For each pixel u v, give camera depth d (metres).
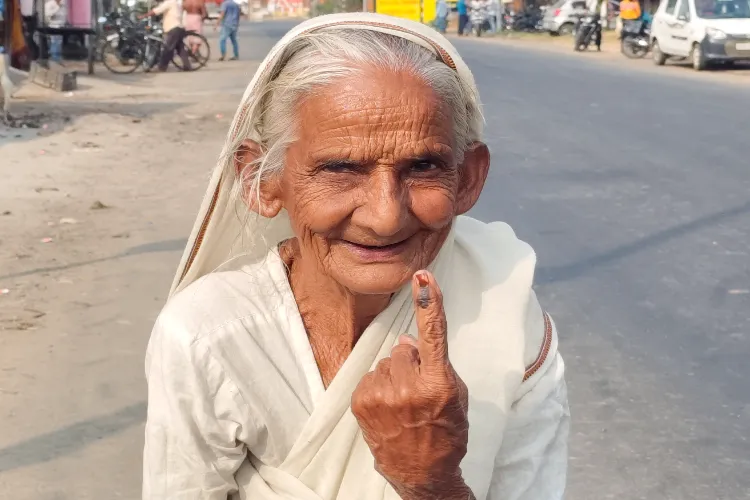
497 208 7.51
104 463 3.43
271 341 1.31
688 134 11.20
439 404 1.08
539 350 1.38
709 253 6.18
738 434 3.71
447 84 1.22
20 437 3.59
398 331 1.31
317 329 1.35
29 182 8.56
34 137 11.14
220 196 1.38
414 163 1.21
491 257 1.40
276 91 1.25
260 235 1.44
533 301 1.41
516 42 31.83
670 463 3.50
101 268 5.81
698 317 4.97
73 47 21.50
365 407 1.12
